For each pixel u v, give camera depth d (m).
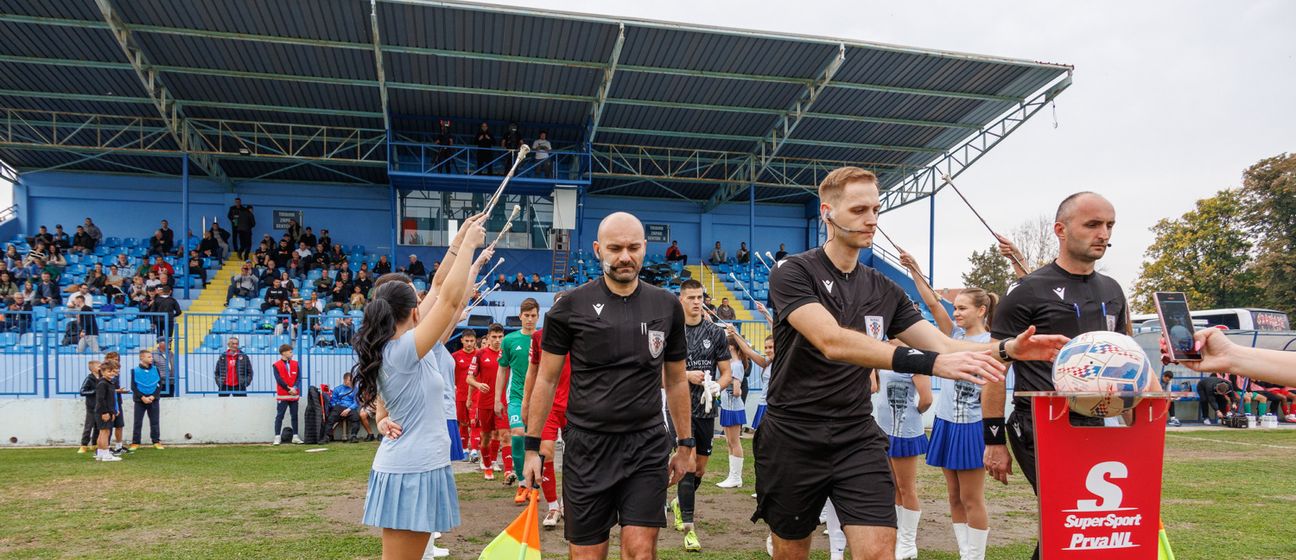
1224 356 2.45
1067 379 2.45
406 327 3.67
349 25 15.84
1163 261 41.91
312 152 22.12
